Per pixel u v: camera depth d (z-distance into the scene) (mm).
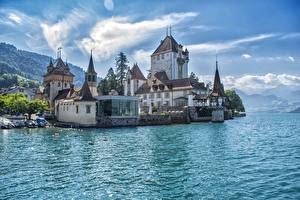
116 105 69562
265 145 33344
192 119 87062
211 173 19250
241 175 18609
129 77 114812
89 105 67000
